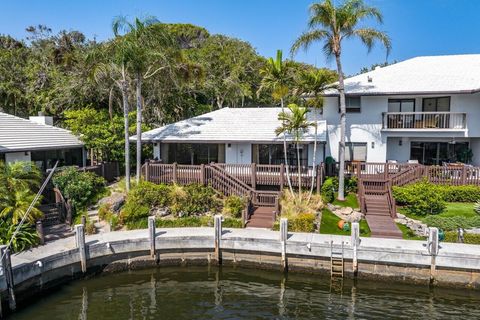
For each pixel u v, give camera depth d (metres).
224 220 19.75
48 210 19.70
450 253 14.77
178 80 27.75
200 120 27.94
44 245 16.45
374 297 14.30
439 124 25.09
